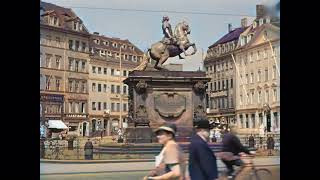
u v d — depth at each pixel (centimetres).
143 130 2612
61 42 6253
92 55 6644
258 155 1345
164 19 2780
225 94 5603
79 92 6469
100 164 1614
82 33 6500
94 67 6750
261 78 5097
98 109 6731
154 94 2672
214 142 879
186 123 2666
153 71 2670
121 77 7050
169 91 2683
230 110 5503
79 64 6519
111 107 6900
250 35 5234
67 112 6244
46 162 1639
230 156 700
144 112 2647
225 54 5641
